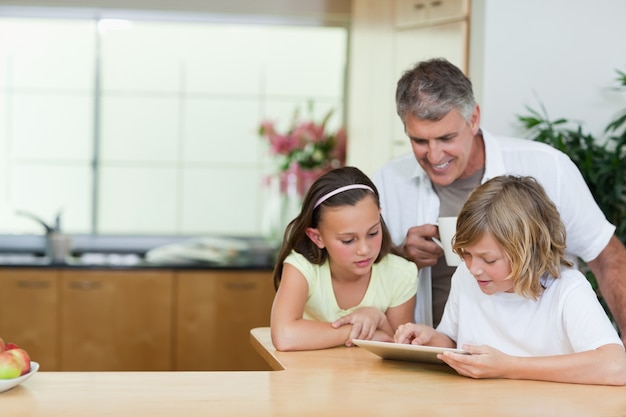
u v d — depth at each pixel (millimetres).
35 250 6203
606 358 2123
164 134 6320
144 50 6270
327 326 2592
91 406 1872
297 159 6051
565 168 2781
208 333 5586
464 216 2201
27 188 6250
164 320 5555
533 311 2311
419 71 2559
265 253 5766
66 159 6270
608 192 3826
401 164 3006
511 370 2148
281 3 6082
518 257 2156
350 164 5574
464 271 2477
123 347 5539
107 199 6305
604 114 3934
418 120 2535
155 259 5730
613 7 3914
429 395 2006
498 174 2771
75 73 6238
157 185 6328
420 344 2439
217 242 5957
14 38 6176
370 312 2652
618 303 2766
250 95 6367
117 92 6277
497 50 3881
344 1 6098
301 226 2639
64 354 5508
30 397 1942
